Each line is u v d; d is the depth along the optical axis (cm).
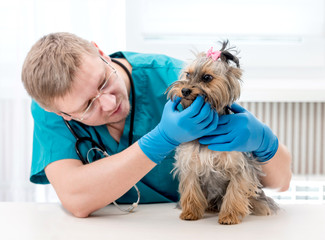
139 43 201
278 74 203
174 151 127
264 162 113
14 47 187
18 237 89
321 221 99
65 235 89
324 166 193
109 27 184
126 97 117
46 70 98
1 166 196
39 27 185
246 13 196
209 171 105
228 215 98
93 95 104
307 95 182
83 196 104
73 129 118
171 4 197
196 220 102
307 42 199
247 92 183
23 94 190
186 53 201
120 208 115
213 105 95
